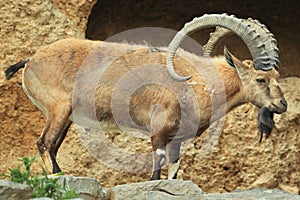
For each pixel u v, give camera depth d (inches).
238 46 1407.5
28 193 778.8
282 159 1316.4
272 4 1414.9
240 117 1312.7
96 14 1354.6
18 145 1234.0
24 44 1245.7
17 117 1235.9
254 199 967.6
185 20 1406.3
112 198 908.0
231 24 1066.7
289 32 1432.1
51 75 1023.0
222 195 986.1
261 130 1063.0
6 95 1232.8
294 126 1333.7
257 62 1061.1
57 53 1029.2
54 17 1261.1
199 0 1401.3
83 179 877.8
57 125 1011.3
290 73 1418.6
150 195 904.3
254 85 1059.3
